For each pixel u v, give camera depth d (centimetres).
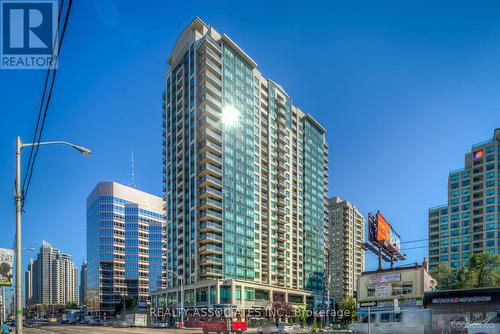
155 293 10112
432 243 12950
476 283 6438
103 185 15862
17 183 1301
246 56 10669
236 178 9656
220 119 9606
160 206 17838
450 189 12975
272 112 11506
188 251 9106
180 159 10088
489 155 12269
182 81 10356
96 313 14500
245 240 9556
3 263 3497
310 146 13325
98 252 15250
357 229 18112
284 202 11275
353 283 16950
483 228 11831
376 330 2812
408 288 4384
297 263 11538
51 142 1308
